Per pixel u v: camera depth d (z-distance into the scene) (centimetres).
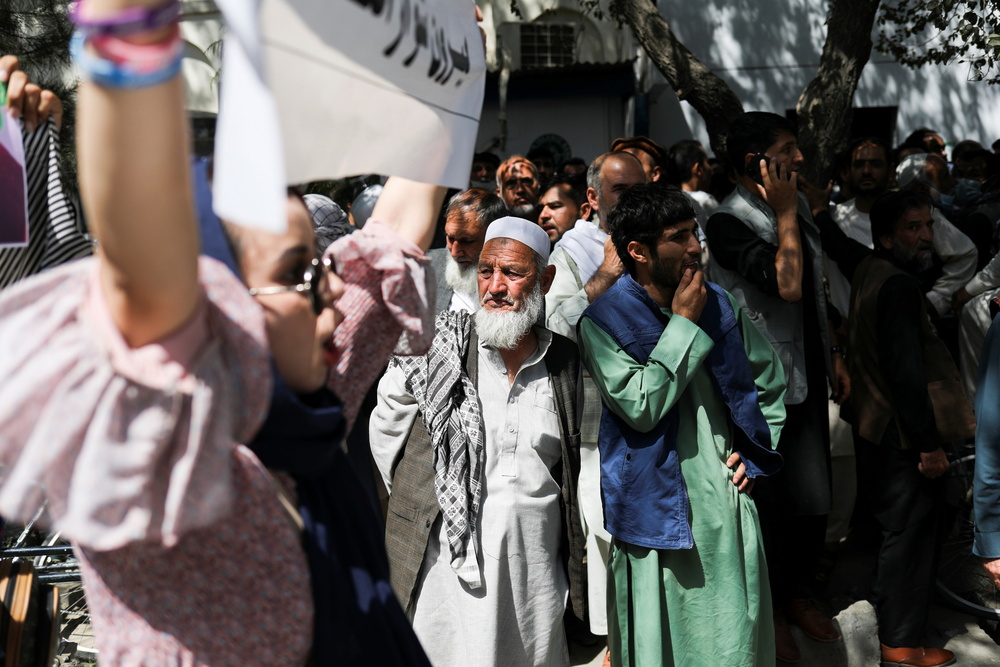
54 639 197
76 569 278
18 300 95
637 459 288
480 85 150
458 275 382
